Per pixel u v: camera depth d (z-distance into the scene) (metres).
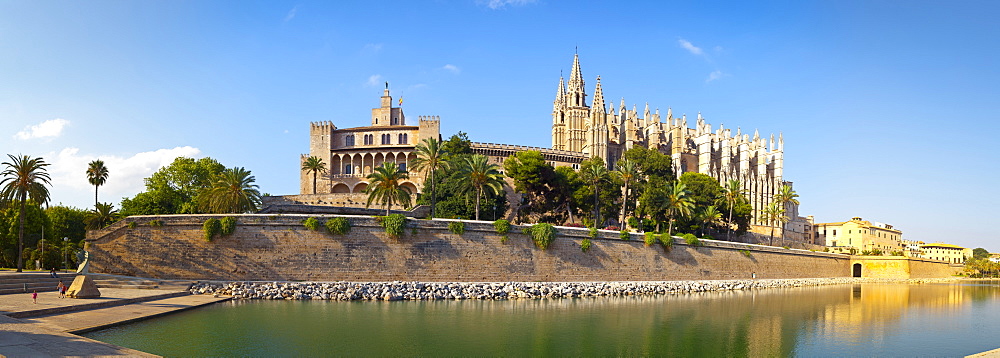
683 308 50.91
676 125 179.88
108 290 49.00
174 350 29.67
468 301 52.94
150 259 58.59
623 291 63.00
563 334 37.34
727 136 190.75
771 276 90.19
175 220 58.94
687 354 32.78
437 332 37.06
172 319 37.94
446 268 61.41
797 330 40.94
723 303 55.97
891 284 99.31
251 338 33.41
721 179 167.88
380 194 70.50
